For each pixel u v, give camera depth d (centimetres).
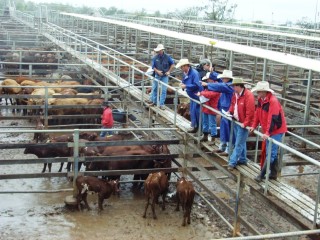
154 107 1406
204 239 978
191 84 1086
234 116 918
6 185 1225
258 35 3086
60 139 1325
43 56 2819
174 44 2777
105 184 1085
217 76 1046
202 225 1044
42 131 1043
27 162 1087
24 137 1669
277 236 621
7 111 1986
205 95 1033
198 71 1177
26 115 1814
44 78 2189
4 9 6550
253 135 1358
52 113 1752
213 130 1070
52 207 1109
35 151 1258
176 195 1105
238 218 961
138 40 3034
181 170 1202
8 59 2761
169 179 1251
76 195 1110
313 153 1548
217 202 1106
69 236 973
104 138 1391
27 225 1014
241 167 950
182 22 3241
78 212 1088
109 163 1203
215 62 2494
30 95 1677
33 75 2584
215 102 1051
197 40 1758
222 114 956
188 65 1088
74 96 1730
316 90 1873
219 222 1059
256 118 872
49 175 1106
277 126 839
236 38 2814
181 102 1847
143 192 1223
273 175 902
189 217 1038
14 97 1677
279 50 2625
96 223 1036
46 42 3472
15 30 4144
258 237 609
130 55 2847
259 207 1142
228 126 990
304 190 1273
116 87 1722
